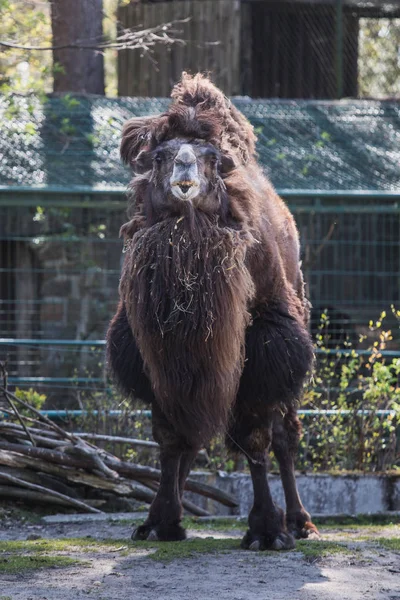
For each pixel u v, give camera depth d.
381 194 31.06
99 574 12.29
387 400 23.02
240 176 13.50
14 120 33.06
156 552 13.62
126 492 19.16
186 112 13.28
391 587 11.75
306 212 31.64
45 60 39.69
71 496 19.17
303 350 14.04
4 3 28.77
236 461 21.34
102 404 22.44
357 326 32.44
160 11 38.78
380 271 32.69
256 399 13.84
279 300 14.23
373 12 40.44
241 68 38.75
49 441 19.33
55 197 30.34
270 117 35.56
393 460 22.30
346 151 34.03
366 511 20.33
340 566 12.91
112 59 53.28
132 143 14.81
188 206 12.68
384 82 41.59
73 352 29.52
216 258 12.70
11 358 31.17
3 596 11.02
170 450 14.66
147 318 12.73
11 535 16.30
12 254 31.75
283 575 12.30
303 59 39.59
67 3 36.19
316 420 22.30
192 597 11.07
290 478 16.47
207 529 16.69
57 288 31.58
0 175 30.62
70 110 33.94
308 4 39.19
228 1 38.06
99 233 31.55
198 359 12.71
